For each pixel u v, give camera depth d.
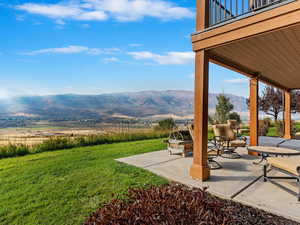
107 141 8.43
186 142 5.30
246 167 4.19
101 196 2.75
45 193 2.86
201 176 3.33
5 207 2.47
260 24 2.79
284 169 2.96
